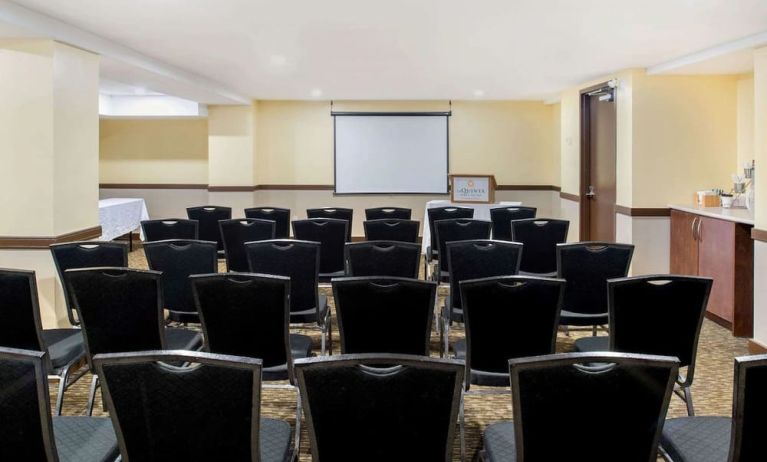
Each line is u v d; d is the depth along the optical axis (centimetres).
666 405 140
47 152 377
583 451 144
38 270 381
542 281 220
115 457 174
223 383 141
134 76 540
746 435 143
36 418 146
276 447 179
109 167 898
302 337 279
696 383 336
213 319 232
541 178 882
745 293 422
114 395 142
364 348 234
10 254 383
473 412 295
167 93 682
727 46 437
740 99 541
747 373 139
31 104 375
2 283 232
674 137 550
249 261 304
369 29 401
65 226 393
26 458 149
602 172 664
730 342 413
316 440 144
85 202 418
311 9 352
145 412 143
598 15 362
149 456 148
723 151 550
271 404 305
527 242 400
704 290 221
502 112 874
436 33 412
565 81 654
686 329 227
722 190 536
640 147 551
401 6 346
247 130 827
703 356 384
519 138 878
